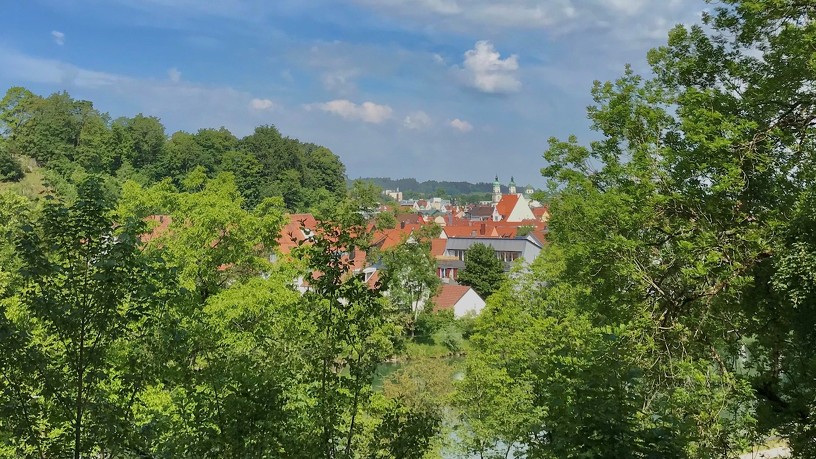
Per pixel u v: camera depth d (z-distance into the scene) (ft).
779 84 43.52
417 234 195.52
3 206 69.92
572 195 60.54
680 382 45.11
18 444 24.47
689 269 43.80
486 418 74.49
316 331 31.42
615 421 29.35
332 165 423.23
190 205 78.28
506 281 93.76
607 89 60.49
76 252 25.98
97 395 26.23
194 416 29.43
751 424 43.09
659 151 53.01
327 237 31.32
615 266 53.57
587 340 55.52
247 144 373.40
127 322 26.03
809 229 39.11
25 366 23.77
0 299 32.53
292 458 27.78
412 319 182.09
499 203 480.64
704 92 48.85
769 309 46.19
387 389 90.43
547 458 31.17
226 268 85.05
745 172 46.24
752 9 44.09
